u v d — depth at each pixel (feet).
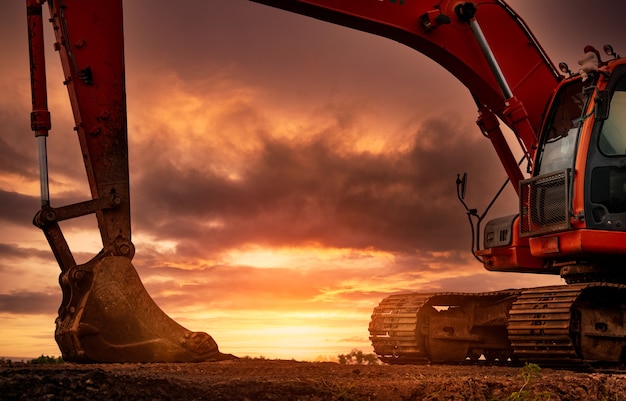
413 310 45.27
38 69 38.70
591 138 37.50
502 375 31.30
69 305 36.70
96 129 39.17
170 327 37.52
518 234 42.52
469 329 44.98
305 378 28.17
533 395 26.22
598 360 37.22
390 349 46.29
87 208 38.22
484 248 44.62
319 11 43.88
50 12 40.45
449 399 25.95
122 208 38.96
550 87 46.55
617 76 38.58
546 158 39.86
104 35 39.75
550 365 38.47
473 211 44.83
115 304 36.81
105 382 23.44
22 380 22.56
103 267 37.14
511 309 41.81
